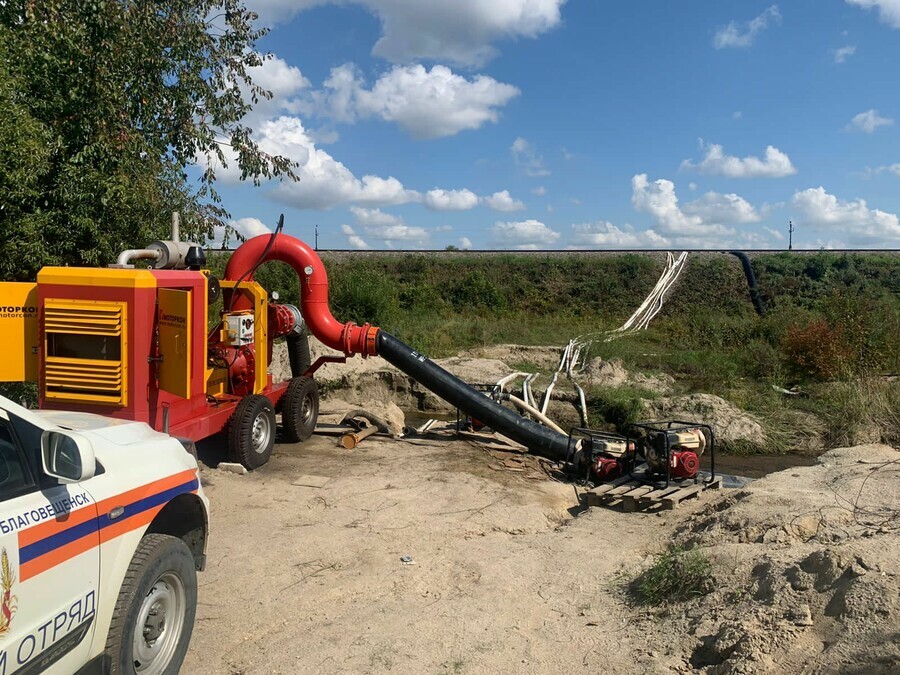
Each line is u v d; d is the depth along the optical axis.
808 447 12.55
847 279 36.12
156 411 7.12
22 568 2.79
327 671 4.33
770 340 20.75
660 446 8.64
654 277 38.88
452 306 32.62
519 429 10.30
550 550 6.51
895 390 13.52
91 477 3.22
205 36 11.98
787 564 4.74
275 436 9.86
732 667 3.92
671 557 5.52
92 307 6.73
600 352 19.36
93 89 10.14
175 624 4.02
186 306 6.52
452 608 5.18
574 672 4.31
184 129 12.05
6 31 9.20
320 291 10.65
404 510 7.38
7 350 7.00
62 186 9.39
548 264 40.81
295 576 5.70
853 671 3.58
